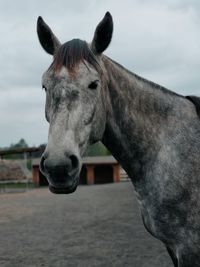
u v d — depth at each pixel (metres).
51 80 2.50
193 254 2.66
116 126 2.81
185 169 2.71
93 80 2.49
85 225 8.48
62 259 5.54
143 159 2.82
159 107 2.88
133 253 5.74
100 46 2.73
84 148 2.48
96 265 5.16
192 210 2.67
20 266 5.25
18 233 7.79
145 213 2.85
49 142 2.35
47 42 2.85
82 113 2.42
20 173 25.23
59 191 2.32
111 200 13.95
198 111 2.89
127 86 2.84
